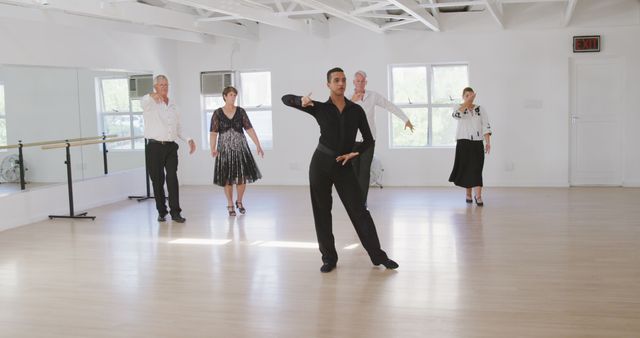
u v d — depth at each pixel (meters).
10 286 4.85
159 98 7.25
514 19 9.33
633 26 9.03
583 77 9.34
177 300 4.42
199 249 5.93
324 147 4.79
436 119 9.87
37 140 7.46
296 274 4.99
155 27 8.96
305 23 8.96
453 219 7.05
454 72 9.75
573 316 3.90
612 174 9.39
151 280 4.94
